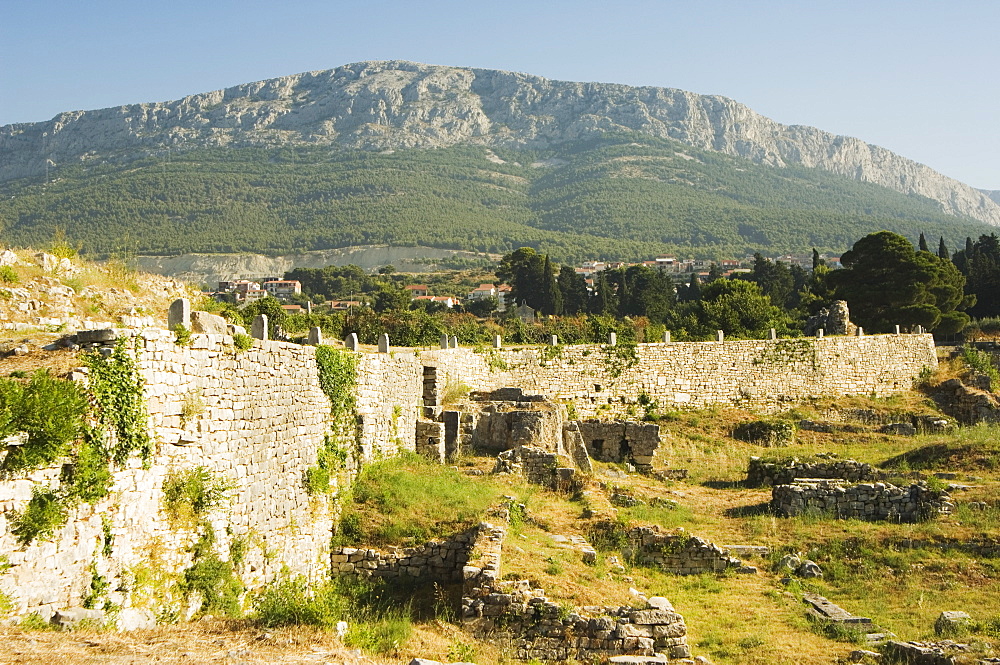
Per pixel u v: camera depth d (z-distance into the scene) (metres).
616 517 27.11
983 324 92.25
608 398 46.75
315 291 186.00
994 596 22.25
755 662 18.28
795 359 53.84
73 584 13.52
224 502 17.88
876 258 77.25
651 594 22.69
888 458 37.28
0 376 13.83
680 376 49.53
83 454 13.82
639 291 133.75
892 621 21.02
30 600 12.77
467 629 18.30
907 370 58.88
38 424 13.00
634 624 18.09
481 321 111.62
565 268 140.50
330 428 24.48
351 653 14.32
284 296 181.38
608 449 40.66
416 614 20.14
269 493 20.14
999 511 27.39
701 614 21.48
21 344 15.83
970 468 32.78
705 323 75.12
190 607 16.11
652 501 31.88
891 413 51.56
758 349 52.94
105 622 13.70
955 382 55.50
